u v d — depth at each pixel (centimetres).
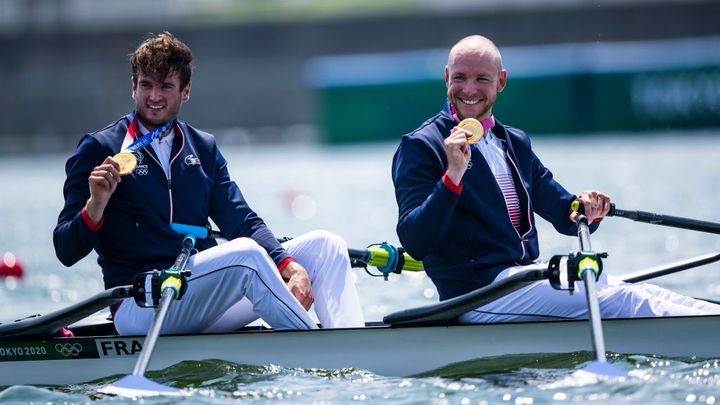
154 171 1995
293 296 1958
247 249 1952
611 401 1627
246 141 12131
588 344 1898
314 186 7231
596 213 2080
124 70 12662
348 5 13550
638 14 11850
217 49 12562
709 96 9844
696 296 2847
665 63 9969
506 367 1875
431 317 1903
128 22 12719
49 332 1938
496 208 1983
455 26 12244
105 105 12638
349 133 10712
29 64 12650
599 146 9200
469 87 1972
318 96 10850
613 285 2012
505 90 10181
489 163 2008
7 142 12538
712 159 7562
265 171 8588
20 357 1950
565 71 10100
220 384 1823
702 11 11788
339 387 1797
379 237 4572
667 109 9931
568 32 12006
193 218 2031
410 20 12294
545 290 1958
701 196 5503
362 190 6844
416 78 10550
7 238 5016
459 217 1975
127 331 1994
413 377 1873
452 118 2011
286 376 1875
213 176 2094
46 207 6506
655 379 1722
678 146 8800
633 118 9988
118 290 1841
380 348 1909
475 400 1673
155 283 1827
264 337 1925
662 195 5616
